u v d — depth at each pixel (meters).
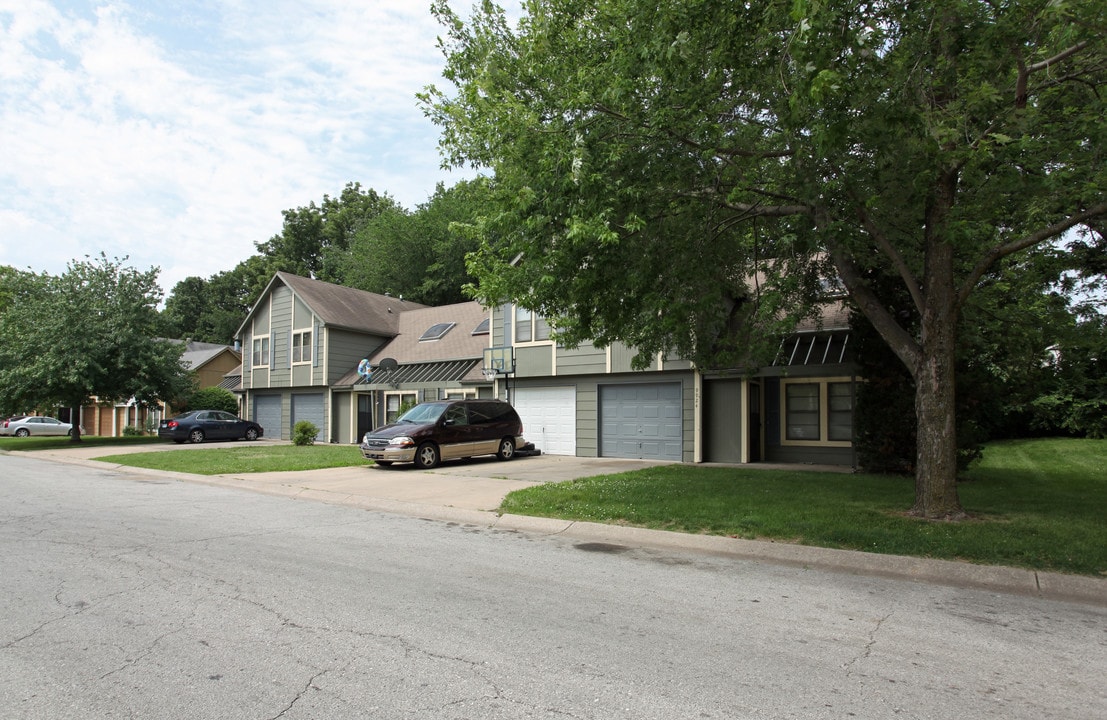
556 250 8.94
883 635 4.83
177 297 63.00
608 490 11.01
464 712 3.45
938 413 8.49
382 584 5.94
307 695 3.63
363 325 29.05
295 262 58.06
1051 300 12.02
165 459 18.14
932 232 8.56
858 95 7.88
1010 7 7.48
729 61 8.09
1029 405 20.47
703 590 5.96
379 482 13.21
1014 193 9.31
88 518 9.22
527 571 6.55
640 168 9.02
